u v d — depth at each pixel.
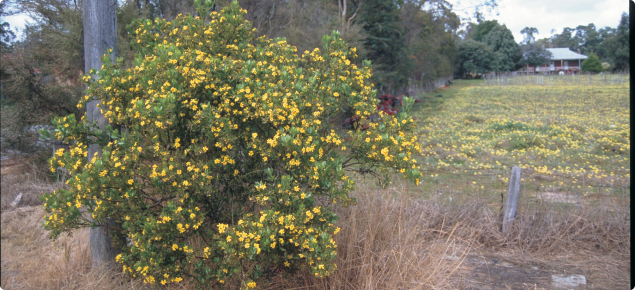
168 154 2.79
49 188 6.19
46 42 7.34
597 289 3.61
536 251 4.34
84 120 3.17
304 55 3.85
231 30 3.79
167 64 3.04
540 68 55.47
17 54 7.17
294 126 2.89
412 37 23.67
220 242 2.72
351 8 16.42
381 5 17.05
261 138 3.20
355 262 3.40
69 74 7.48
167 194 2.96
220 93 3.11
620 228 4.32
